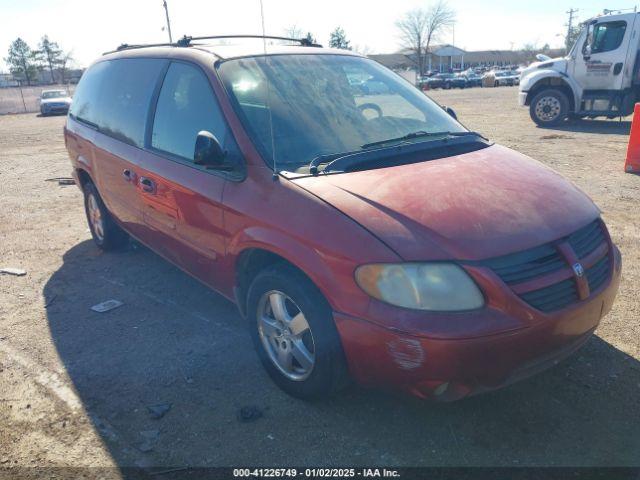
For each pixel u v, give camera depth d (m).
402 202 2.72
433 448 2.72
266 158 3.13
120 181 4.49
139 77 4.39
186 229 3.69
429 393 2.52
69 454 2.76
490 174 3.08
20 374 3.47
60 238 6.21
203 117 3.57
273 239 2.89
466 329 2.39
